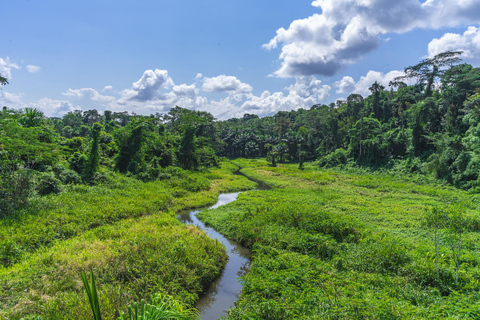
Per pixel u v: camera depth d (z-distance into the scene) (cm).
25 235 1270
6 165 1794
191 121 5450
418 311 702
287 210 1764
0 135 1762
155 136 4256
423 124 4666
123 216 1773
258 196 2842
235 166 6475
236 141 8862
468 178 3081
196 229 1559
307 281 929
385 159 4950
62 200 1788
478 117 3641
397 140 4894
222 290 1088
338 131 7162
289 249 1320
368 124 5597
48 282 877
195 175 3712
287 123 9412
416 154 4481
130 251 1110
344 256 1175
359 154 5500
